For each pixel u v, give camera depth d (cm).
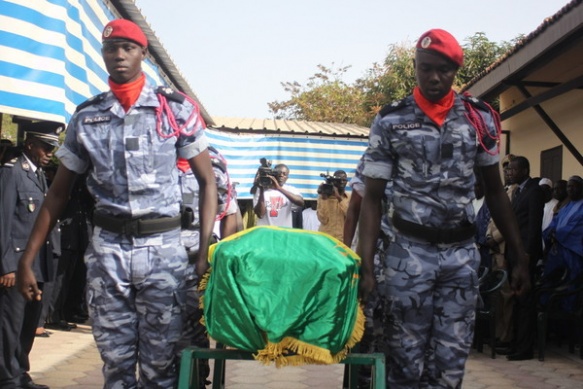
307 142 1269
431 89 329
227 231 462
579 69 980
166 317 332
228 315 297
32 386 520
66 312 870
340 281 299
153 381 338
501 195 363
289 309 291
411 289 339
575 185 731
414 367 344
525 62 818
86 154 337
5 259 482
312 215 1019
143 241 329
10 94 407
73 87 474
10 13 405
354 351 397
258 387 546
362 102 2748
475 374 609
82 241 823
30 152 548
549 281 701
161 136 331
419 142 334
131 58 327
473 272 346
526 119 1165
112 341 331
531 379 593
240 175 1244
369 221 343
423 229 338
